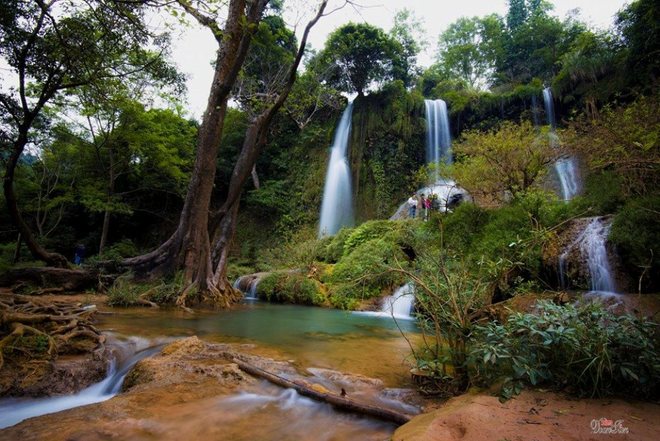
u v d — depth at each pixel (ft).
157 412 9.91
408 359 15.80
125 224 83.15
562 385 9.71
